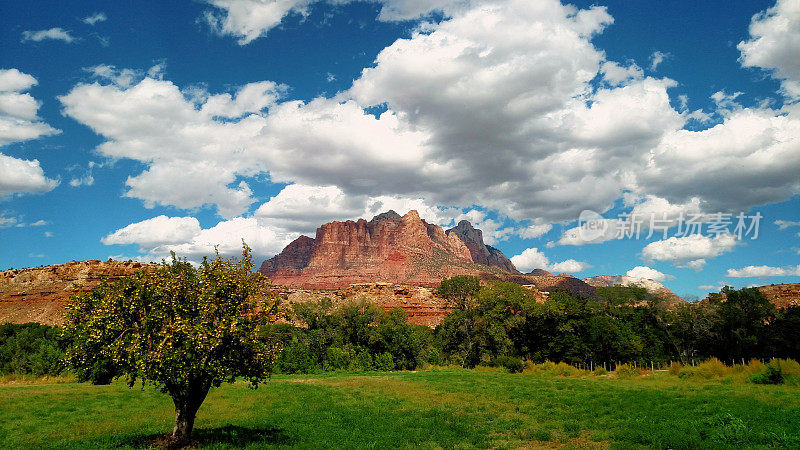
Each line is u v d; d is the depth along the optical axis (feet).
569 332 243.40
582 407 70.44
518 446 49.32
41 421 65.26
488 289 283.38
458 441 52.06
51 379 135.85
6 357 173.78
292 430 58.90
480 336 270.67
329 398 90.48
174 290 48.21
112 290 48.65
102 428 59.88
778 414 52.44
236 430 57.88
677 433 47.34
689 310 260.62
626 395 80.48
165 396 93.45
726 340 234.38
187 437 49.83
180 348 44.93
